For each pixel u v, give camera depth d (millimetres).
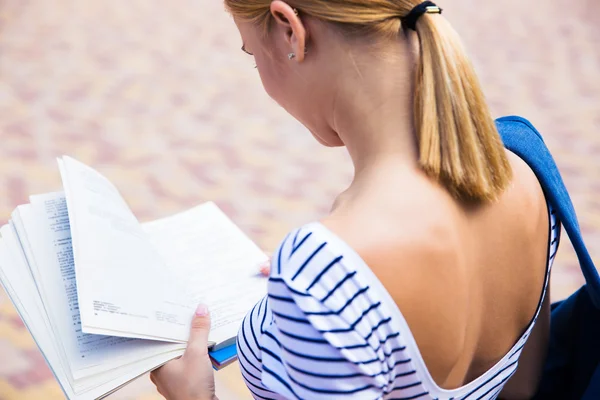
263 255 1370
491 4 5098
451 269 768
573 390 1121
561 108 3959
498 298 864
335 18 788
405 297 728
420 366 761
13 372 2307
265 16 854
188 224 1438
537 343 1111
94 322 1025
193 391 1070
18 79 3943
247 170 3398
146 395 2270
